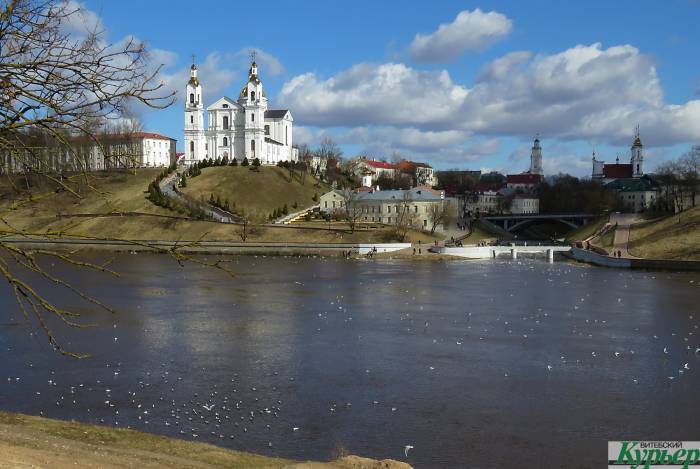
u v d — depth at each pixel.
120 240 21.80
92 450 30.47
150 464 29.05
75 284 103.38
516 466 36.31
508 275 128.12
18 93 19.02
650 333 70.00
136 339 64.69
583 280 119.75
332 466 30.89
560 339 66.88
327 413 44.25
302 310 83.31
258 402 46.28
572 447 38.97
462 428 41.84
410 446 36.84
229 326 72.06
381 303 90.00
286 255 170.50
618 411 45.03
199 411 44.25
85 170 20.72
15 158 19.27
